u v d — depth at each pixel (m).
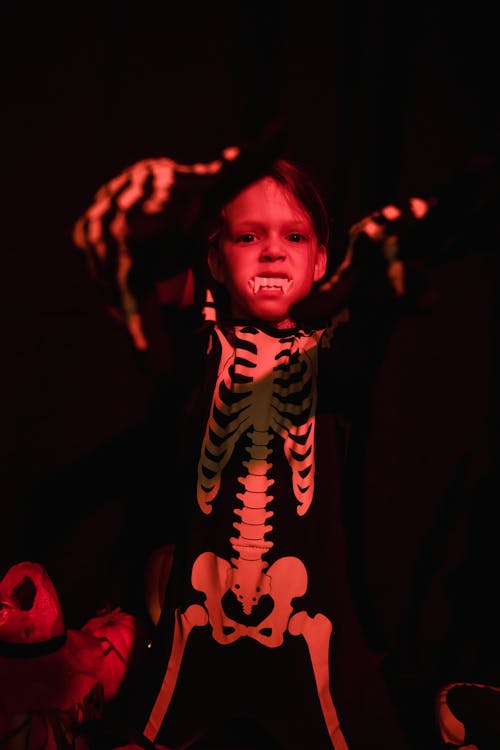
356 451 1.53
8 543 2.22
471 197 1.21
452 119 2.29
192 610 1.46
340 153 2.25
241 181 1.20
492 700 1.80
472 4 2.26
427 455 2.40
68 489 2.22
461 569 2.35
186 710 1.45
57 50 2.10
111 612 1.94
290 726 1.43
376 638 1.63
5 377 2.18
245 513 1.45
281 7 2.19
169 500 2.16
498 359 2.40
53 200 2.14
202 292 1.50
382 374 2.35
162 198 1.18
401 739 1.45
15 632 1.55
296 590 1.44
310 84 2.22
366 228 1.25
